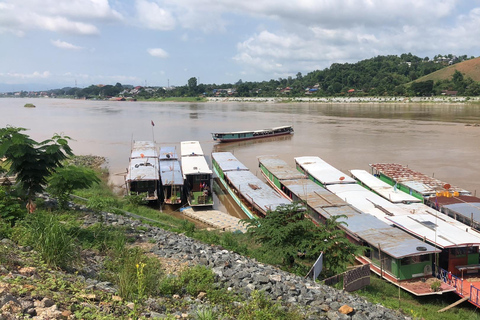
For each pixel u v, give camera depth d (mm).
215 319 9258
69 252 11047
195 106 191000
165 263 13805
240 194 34156
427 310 17219
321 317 10898
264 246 18828
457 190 31531
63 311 7711
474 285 19297
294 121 103812
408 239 21359
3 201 14602
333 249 18188
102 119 117312
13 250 10703
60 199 19141
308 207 27938
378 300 16438
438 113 119500
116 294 9438
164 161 44219
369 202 28719
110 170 49312
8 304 7199
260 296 10805
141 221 23234
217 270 13430
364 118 107562
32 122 108125
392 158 52906
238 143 71000
